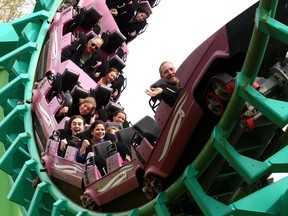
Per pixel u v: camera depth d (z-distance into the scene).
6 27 18.98
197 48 9.95
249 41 9.38
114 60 19.38
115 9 20.78
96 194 12.22
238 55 9.73
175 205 10.72
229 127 9.39
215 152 9.66
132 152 11.32
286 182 9.71
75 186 13.30
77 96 16.08
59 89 15.69
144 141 10.76
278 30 8.29
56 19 18.19
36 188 14.18
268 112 8.70
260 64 8.90
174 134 10.21
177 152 10.27
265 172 9.13
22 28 18.67
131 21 21.36
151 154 10.64
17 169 15.95
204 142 10.45
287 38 8.27
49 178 14.12
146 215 10.95
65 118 14.77
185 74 10.09
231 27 9.48
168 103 10.32
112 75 18.42
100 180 12.10
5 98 17.19
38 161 14.93
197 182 9.84
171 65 10.34
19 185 14.80
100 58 18.14
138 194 11.55
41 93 15.77
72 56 17.47
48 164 14.03
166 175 10.45
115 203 12.09
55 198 13.69
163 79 10.42
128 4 21.11
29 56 17.95
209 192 10.64
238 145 9.92
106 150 12.83
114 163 11.88
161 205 10.35
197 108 9.91
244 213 9.29
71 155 13.37
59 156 13.74
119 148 12.65
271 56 9.52
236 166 9.23
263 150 10.27
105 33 19.50
